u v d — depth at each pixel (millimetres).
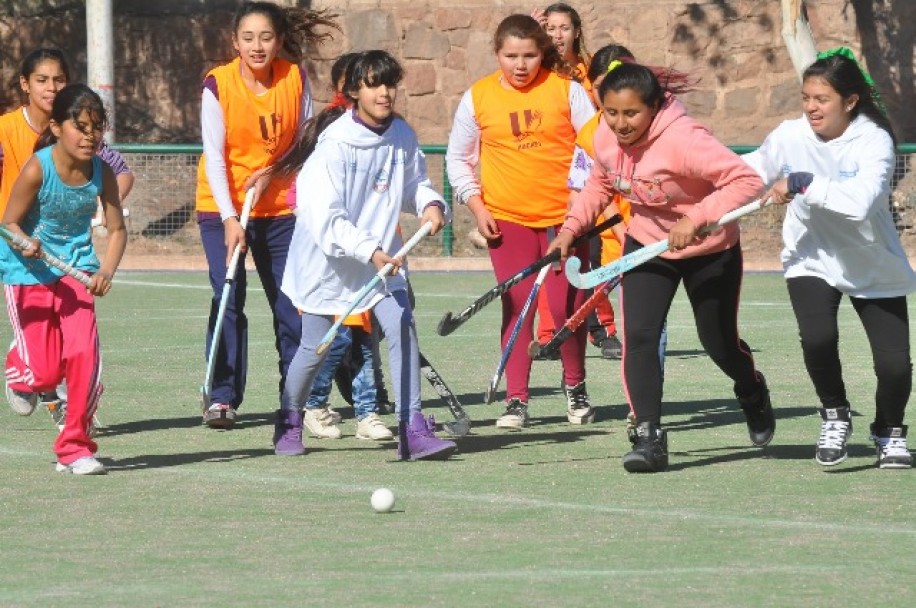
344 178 19344
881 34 59312
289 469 19469
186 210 53031
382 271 19125
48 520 16422
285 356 23016
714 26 59625
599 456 20406
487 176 23266
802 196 17688
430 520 16344
